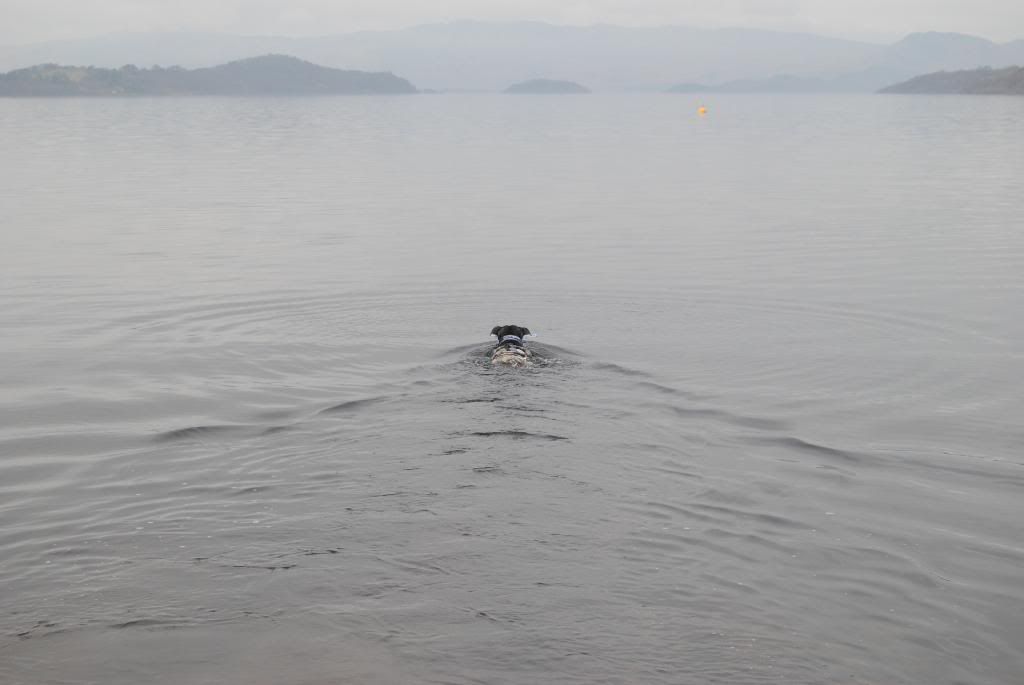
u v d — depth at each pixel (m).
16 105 188.88
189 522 10.30
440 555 9.45
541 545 9.68
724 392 15.06
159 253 27.59
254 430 13.30
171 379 15.91
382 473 11.55
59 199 39.44
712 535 9.99
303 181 46.81
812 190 43.03
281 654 7.87
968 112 142.75
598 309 21.06
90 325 19.61
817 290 22.80
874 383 15.67
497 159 60.62
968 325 19.50
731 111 177.38
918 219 34.00
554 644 7.99
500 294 22.42
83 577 9.15
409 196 40.94
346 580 9.01
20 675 7.65
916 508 10.86
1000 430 13.53
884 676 7.67
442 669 7.65
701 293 22.52
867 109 177.25
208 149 68.81
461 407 14.09
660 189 43.72
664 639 8.09
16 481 11.61
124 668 7.73
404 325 19.61
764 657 7.87
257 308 21.02
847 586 9.03
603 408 14.12
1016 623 8.46
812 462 12.21
